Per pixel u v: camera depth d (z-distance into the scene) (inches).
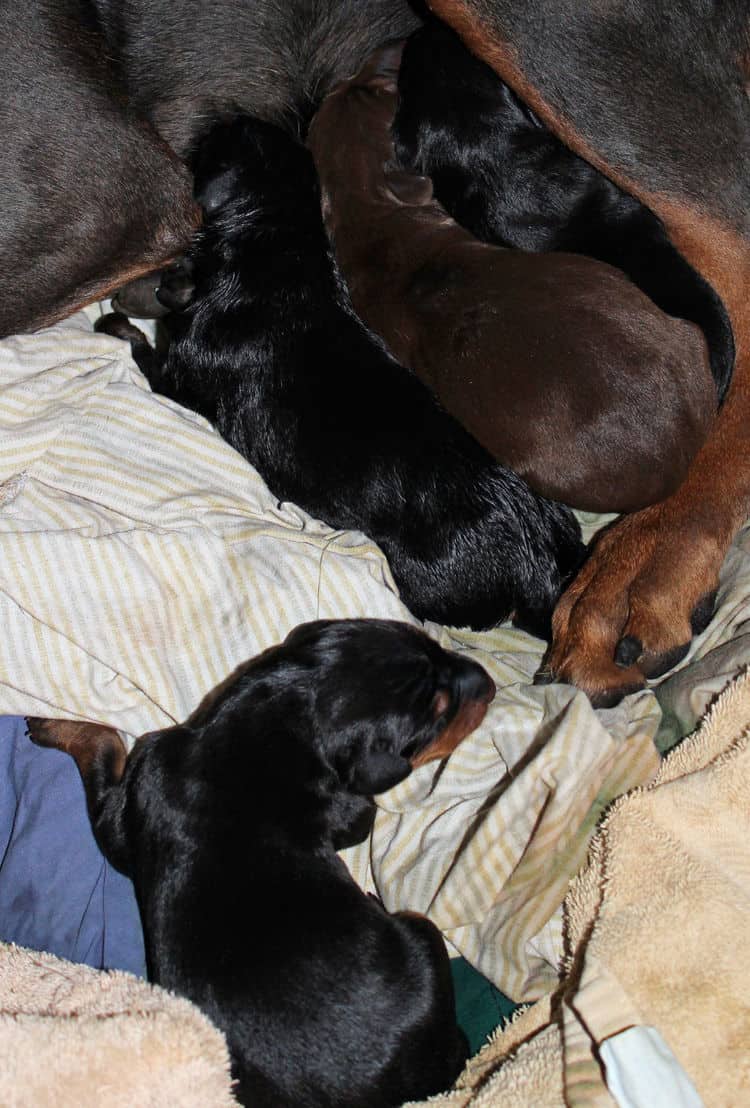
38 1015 20.7
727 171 25.1
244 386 26.7
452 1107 21.0
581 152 25.5
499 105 26.9
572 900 22.3
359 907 22.4
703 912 21.0
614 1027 20.4
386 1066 21.2
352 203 27.3
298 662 23.7
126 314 29.0
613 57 24.7
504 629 26.6
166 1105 19.9
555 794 23.0
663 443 24.1
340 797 23.5
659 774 23.1
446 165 27.2
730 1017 20.2
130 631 24.8
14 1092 19.8
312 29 27.5
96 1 25.7
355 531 25.7
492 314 25.0
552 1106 20.4
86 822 24.5
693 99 25.0
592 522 28.1
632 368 24.2
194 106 27.6
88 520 25.2
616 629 24.5
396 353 26.6
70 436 25.5
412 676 23.5
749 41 25.3
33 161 24.9
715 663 24.4
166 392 27.8
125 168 25.7
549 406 24.3
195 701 25.0
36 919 24.0
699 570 24.5
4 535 24.4
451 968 23.5
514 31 24.7
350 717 23.3
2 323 26.1
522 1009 22.5
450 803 24.4
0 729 25.3
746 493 24.8
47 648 24.5
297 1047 21.1
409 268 26.4
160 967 22.1
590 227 26.6
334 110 27.8
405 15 27.9
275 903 22.1
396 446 25.5
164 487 25.6
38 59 24.7
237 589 25.1
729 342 25.4
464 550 25.3
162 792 23.1
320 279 27.0
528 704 24.5
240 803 22.9
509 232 27.0
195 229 27.1
